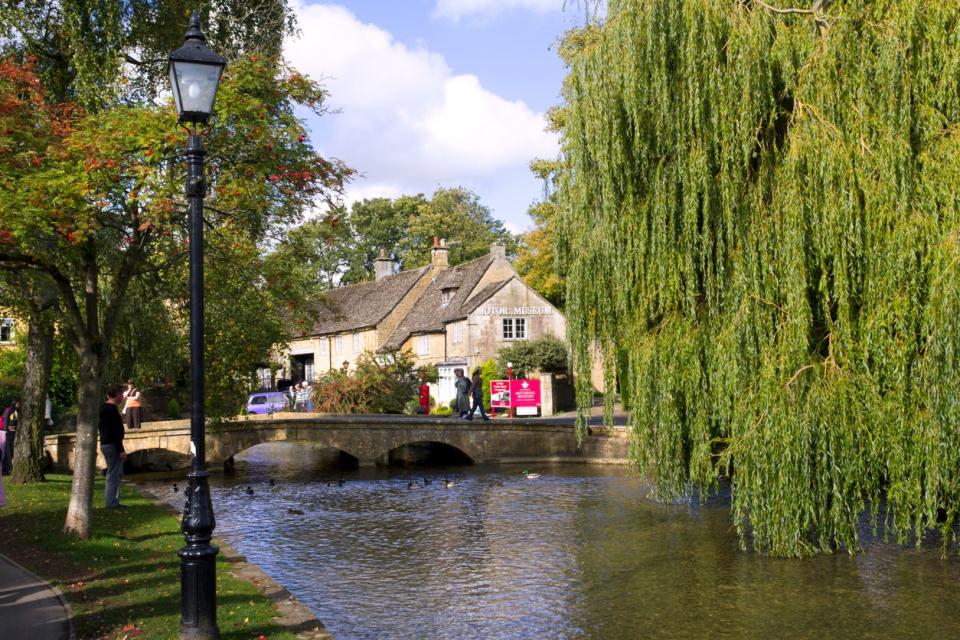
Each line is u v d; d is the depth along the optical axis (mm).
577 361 14070
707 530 15000
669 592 10938
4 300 15461
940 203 9703
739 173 10836
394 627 9664
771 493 10469
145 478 26094
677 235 11672
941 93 9812
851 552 10438
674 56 11477
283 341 22734
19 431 18672
